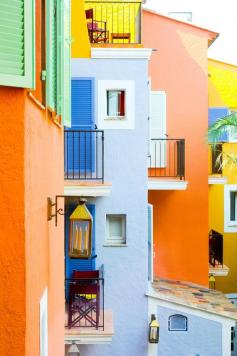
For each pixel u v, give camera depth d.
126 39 15.79
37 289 4.87
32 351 4.53
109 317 12.27
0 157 4.11
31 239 4.46
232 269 22.61
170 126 16.78
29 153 4.36
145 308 13.26
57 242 7.09
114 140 13.10
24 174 4.14
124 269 13.19
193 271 16.73
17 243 4.13
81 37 13.02
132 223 13.19
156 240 16.75
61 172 7.70
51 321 6.35
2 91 4.11
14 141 4.12
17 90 4.13
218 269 18.45
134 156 13.12
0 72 4.05
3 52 4.09
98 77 13.09
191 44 16.80
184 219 16.75
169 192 16.75
